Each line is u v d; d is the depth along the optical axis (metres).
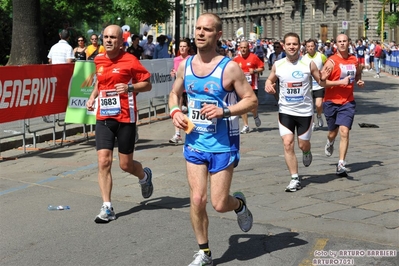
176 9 29.50
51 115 14.04
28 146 13.60
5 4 33.50
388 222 7.45
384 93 28.55
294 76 9.16
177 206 8.39
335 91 10.11
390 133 15.27
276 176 10.12
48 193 9.17
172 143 14.04
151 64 18.19
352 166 10.91
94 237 7.07
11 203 8.60
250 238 6.93
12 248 6.71
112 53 8.05
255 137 14.79
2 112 11.93
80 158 12.18
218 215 7.84
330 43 53.81
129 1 33.34
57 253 6.54
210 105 5.67
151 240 6.93
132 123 8.04
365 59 54.34
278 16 105.12
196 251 6.54
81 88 13.77
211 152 5.83
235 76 5.75
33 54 20.88
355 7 86.50
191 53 16.23
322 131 15.73
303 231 7.15
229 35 119.94
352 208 8.09
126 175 10.34
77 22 42.09
